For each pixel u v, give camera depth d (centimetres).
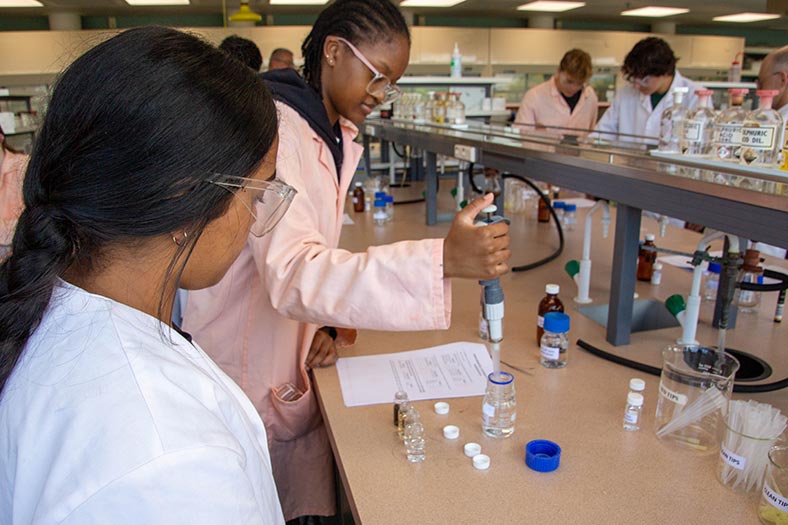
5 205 139
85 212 47
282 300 100
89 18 765
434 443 95
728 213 92
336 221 131
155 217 49
